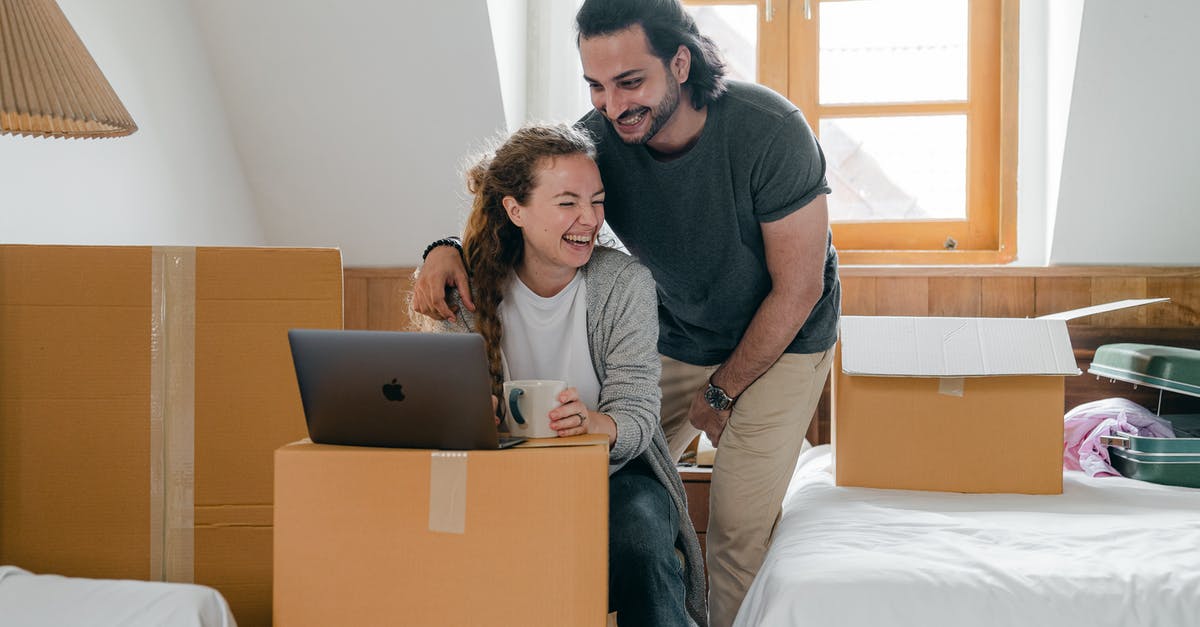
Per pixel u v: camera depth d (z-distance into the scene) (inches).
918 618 55.4
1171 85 105.5
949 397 83.3
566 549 48.4
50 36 54.4
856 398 84.4
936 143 126.6
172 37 101.4
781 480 82.5
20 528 57.6
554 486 48.4
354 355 49.2
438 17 103.6
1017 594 55.9
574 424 55.4
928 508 75.9
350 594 49.3
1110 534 65.9
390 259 124.3
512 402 55.2
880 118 127.0
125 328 57.8
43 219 83.2
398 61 107.3
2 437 57.6
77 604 47.5
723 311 79.6
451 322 67.4
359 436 51.4
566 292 66.7
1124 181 112.4
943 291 118.9
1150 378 95.1
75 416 57.7
